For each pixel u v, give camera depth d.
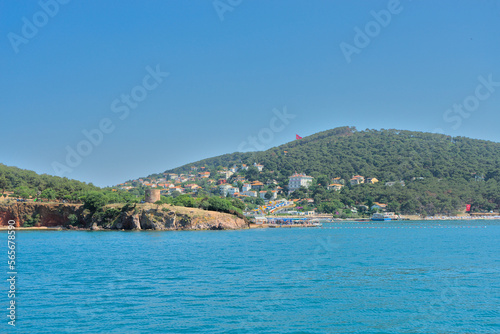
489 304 51.38
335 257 89.50
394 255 93.38
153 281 63.12
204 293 55.75
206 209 194.12
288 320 45.06
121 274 68.56
